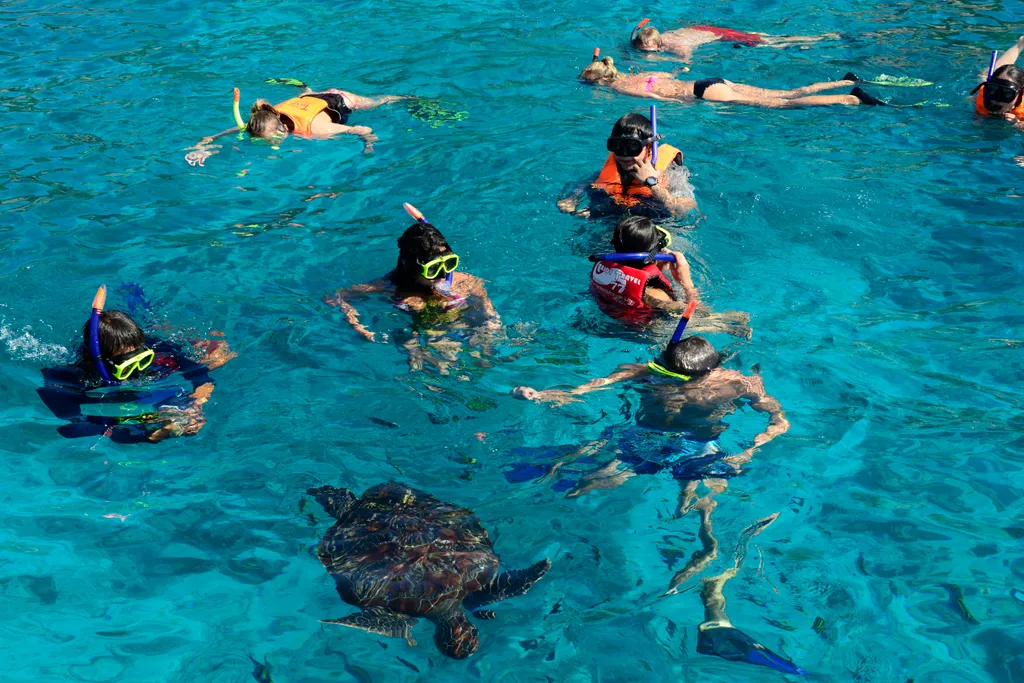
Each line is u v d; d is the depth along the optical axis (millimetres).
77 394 4840
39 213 6797
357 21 11195
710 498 4145
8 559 3801
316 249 6383
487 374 5090
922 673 3215
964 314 5547
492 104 8867
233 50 10250
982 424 4594
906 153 7695
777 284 5902
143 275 6000
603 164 7531
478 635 3389
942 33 10492
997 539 3846
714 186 7152
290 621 3502
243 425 4672
